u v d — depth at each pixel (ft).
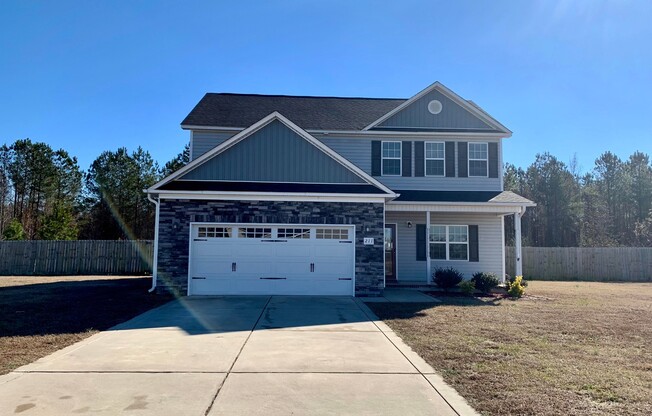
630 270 80.84
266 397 16.74
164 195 46.09
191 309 37.32
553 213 140.87
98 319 32.63
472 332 28.96
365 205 47.57
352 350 23.98
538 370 20.47
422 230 61.87
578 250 82.07
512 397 16.90
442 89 63.05
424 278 61.11
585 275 81.51
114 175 126.52
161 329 29.27
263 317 33.83
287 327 30.22
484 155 62.69
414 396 17.03
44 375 19.19
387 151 62.28
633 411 15.52
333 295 46.73
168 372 19.77
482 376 19.52
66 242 80.33
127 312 35.70
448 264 61.52
